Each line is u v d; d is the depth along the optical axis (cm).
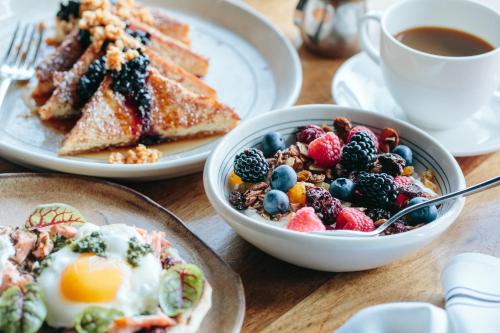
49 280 45
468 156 59
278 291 49
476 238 53
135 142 62
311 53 74
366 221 49
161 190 57
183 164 56
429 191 52
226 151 53
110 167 55
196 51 73
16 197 53
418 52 57
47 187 54
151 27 71
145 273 45
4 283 44
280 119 56
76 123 62
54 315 44
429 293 50
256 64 72
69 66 68
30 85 67
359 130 55
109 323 42
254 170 52
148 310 45
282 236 46
